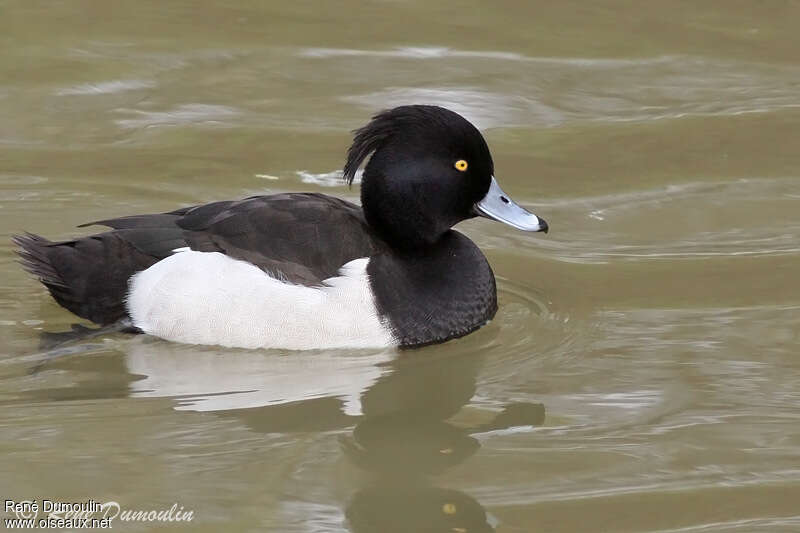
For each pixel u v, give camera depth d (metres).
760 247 12.66
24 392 9.73
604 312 11.42
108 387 9.83
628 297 11.73
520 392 9.98
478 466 8.87
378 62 15.95
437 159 10.70
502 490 8.55
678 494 8.49
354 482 8.58
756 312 11.38
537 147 14.38
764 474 8.73
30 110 14.75
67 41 16.19
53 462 8.73
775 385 10.02
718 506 8.36
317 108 14.91
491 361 10.49
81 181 13.40
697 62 16.19
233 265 10.26
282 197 10.74
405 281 10.55
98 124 14.55
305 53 16.16
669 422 9.45
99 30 16.48
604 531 8.09
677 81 15.73
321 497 8.39
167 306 10.30
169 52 16.06
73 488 8.41
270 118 14.73
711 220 13.23
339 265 10.38
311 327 10.25
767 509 8.32
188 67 15.73
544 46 16.52
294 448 8.99
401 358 10.45
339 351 10.36
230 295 10.23
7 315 11.01
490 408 9.71
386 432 9.29
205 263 10.29
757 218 13.26
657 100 15.30
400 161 10.70
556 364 10.46
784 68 16.05
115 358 10.25
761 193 13.70
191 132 14.43
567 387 10.06
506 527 8.11
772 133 14.66
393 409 9.66
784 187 13.80
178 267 10.32
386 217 10.78
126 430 9.19
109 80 15.41
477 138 10.78
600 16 17.17
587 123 14.79
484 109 14.95
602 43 16.59
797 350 10.65
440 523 8.14
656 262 12.40
